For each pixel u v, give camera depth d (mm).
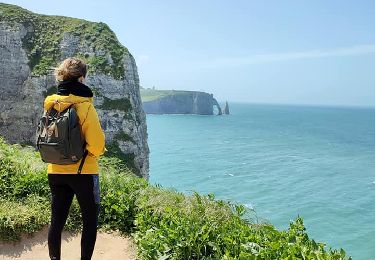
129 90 89750
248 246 5344
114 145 81250
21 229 6215
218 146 164000
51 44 92750
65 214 4836
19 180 7445
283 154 141625
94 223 4754
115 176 8250
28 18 94875
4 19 89938
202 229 5742
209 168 108750
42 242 6211
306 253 4992
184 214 6383
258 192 79812
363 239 54000
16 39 88125
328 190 82812
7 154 8523
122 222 7082
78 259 5891
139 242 6195
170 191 7480
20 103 82562
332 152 150625
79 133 4387
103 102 84500
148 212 6875
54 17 100000
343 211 66812
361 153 149750
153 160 122688
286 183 88875
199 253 5535
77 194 4617
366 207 69875
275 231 5730
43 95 84000
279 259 4906
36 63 87938
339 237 54812
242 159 127000
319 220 61719
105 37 95938
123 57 92438
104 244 6449
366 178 97625
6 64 84750
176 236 5758
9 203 6809
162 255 5660
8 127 80500
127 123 84125
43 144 4352
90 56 91625
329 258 4906
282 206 69312
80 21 100250
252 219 6637
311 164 118750
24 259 5715
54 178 4625
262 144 175000
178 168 108688
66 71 4504
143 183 8133
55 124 4324
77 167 4488
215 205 6574
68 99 4461
